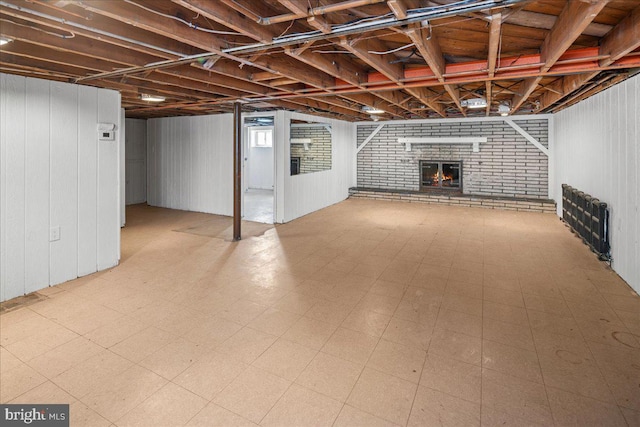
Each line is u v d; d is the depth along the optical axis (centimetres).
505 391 199
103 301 318
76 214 370
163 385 205
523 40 289
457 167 854
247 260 436
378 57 298
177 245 501
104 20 224
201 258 443
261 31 233
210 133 725
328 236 556
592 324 273
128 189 844
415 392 199
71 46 258
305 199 732
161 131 805
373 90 399
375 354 237
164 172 809
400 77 353
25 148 326
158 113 726
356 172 972
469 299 322
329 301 319
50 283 350
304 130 956
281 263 425
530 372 216
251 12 203
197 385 205
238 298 325
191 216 712
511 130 787
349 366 223
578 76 382
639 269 324
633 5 223
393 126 910
